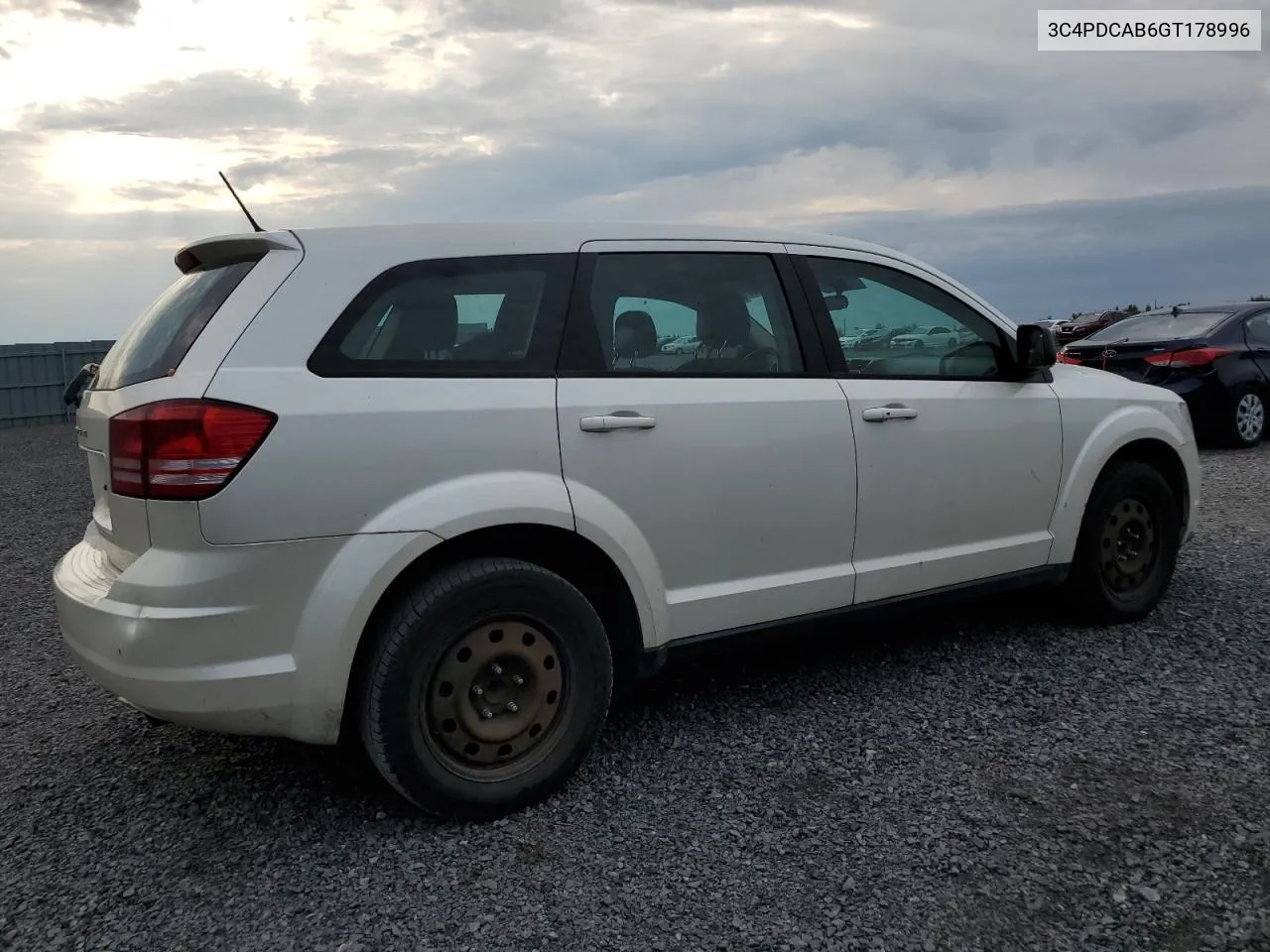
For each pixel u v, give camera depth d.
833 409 3.62
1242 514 6.86
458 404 2.93
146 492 2.64
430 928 2.45
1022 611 4.87
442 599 2.83
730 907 2.49
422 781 2.85
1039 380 4.31
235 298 2.82
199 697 2.62
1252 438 10.07
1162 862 2.61
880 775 3.17
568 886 2.62
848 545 3.69
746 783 3.16
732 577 3.44
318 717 2.75
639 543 3.21
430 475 2.86
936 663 4.18
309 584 2.71
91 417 3.11
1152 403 4.68
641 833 2.88
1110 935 2.33
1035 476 4.20
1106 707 3.64
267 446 2.65
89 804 3.17
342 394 2.79
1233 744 3.29
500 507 2.91
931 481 3.87
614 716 3.75
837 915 2.44
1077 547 4.44
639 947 2.35
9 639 5.02
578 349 3.20
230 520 2.61
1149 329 10.77
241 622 2.64
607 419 3.13
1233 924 2.34
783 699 3.85
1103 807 2.90
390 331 2.94
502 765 3.00
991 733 3.46
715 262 3.56
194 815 3.07
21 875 2.75
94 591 2.84
